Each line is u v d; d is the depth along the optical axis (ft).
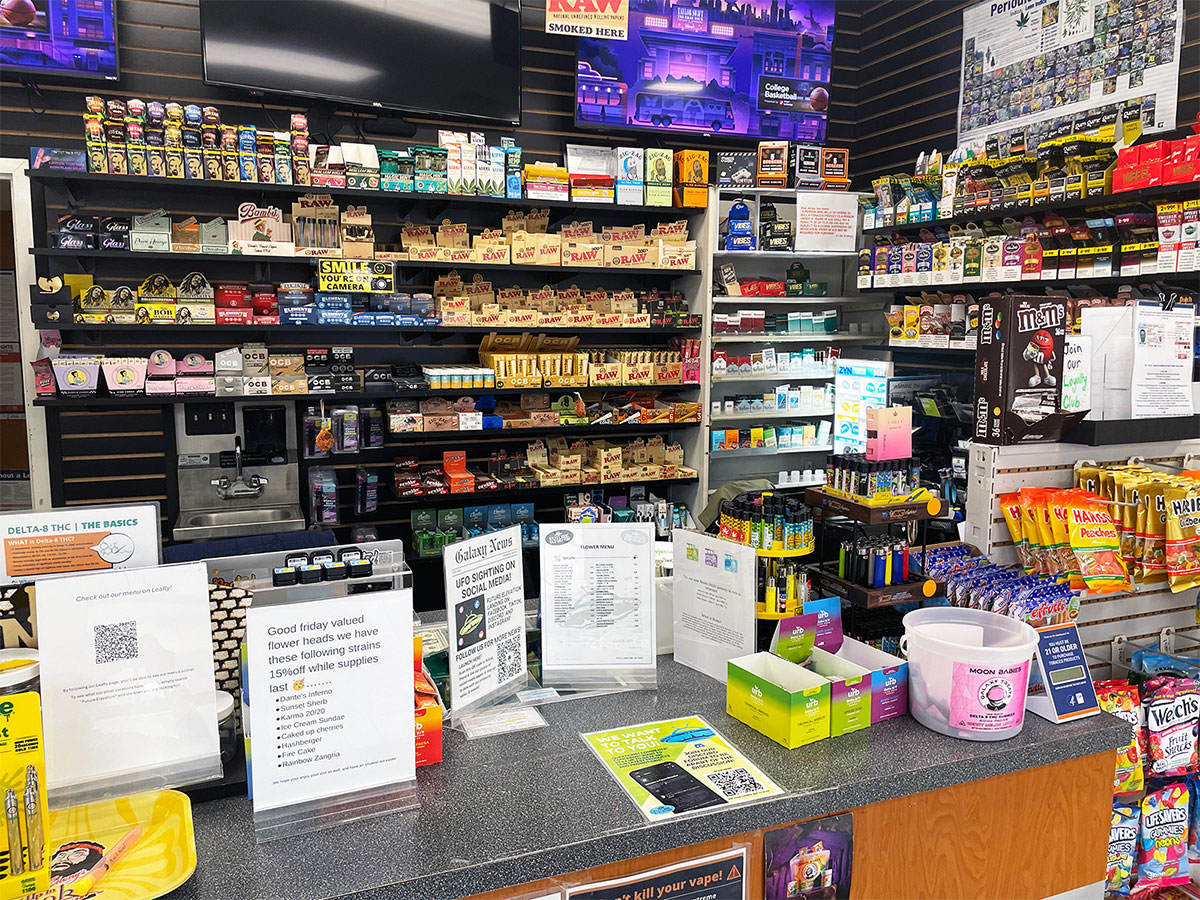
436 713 5.29
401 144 16.43
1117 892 7.53
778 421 19.56
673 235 17.21
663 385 17.30
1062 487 8.02
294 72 14.17
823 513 7.57
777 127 18.56
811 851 5.12
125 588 4.51
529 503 16.79
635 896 4.72
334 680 4.71
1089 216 12.62
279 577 5.48
